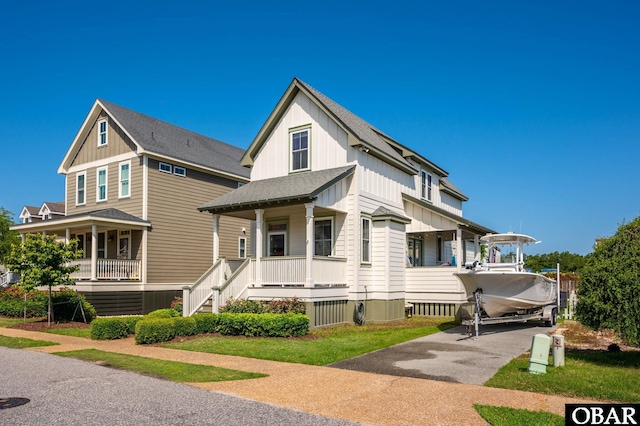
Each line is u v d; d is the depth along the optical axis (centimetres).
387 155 1966
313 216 1745
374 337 1422
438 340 1392
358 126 2008
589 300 1026
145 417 673
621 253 1021
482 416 677
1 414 684
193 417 673
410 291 2059
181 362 1066
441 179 2802
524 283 1594
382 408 721
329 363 1063
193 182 2650
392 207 2070
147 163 2414
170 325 1382
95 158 2658
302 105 1948
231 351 1201
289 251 1936
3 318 2017
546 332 1597
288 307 1558
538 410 703
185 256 2566
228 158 3014
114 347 1300
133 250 2411
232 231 2855
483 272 1519
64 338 1483
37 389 828
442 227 2050
